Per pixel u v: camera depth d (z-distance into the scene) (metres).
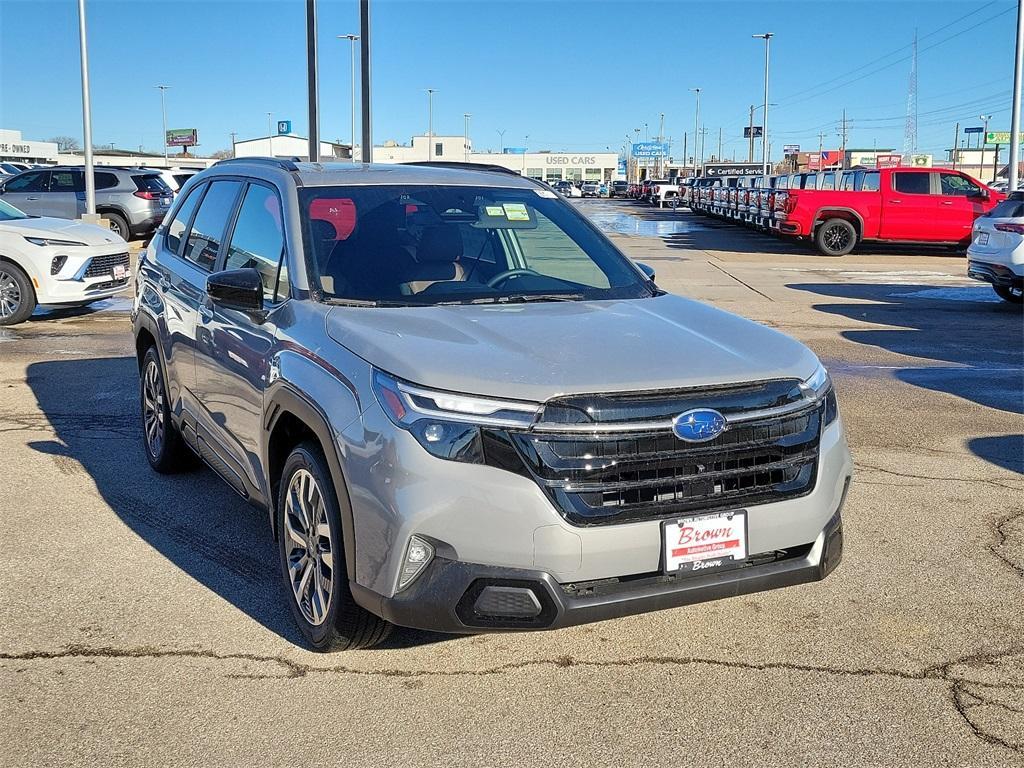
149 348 5.79
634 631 3.82
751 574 3.24
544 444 3.01
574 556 3.00
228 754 2.97
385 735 3.08
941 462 6.21
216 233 4.95
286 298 3.97
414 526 3.01
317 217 4.20
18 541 4.69
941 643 3.74
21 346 10.16
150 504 5.26
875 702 3.31
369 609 3.20
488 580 3.00
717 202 38.06
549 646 3.69
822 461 3.38
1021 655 3.65
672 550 3.11
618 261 4.61
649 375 3.17
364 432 3.15
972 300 15.22
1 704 3.23
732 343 3.54
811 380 3.44
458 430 3.02
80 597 4.07
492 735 3.09
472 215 4.49
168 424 5.52
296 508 3.73
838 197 24.34
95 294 11.76
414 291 3.97
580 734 3.10
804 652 3.66
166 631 3.77
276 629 3.81
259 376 3.91
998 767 2.93
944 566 4.50
